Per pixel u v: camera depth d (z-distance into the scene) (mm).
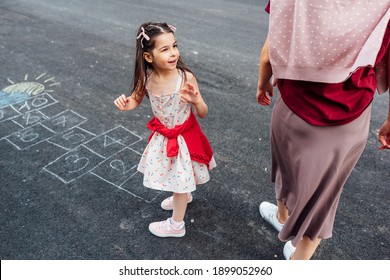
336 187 1858
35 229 2467
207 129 3520
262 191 2812
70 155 3129
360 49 1415
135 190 2789
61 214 2580
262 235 2465
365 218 2580
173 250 2357
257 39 5723
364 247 2381
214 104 3918
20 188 2781
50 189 2781
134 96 2141
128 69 4699
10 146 3221
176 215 2363
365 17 1391
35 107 3809
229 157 3160
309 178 1776
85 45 5359
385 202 2711
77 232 2457
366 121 1712
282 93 1738
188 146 2164
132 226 2510
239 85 4312
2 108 3771
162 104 2055
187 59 4922
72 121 3594
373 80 1612
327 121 1641
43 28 5996
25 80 4344
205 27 6172
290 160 1907
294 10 1499
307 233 2006
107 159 3094
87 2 7551
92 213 2596
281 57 1590
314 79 1515
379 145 3311
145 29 1871
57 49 5207
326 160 1715
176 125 2127
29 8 7043
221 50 5262
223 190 2816
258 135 3457
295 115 1737
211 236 2453
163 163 2199
